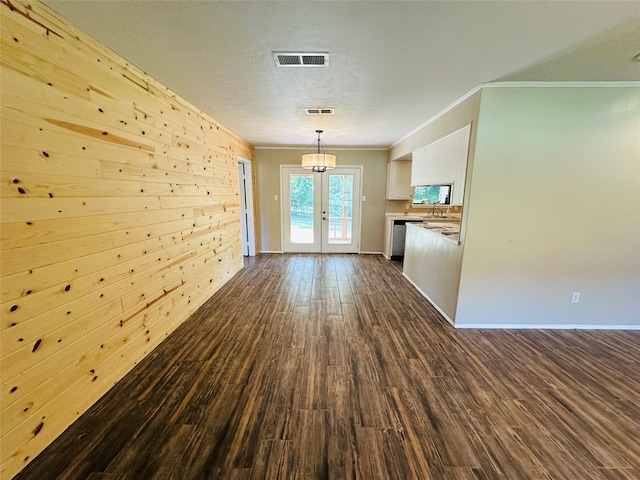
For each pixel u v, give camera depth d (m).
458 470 1.33
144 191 2.15
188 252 2.90
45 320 1.38
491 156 2.43
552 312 2.69
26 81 1.26
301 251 6.12
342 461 1.37
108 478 1.28
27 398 1.31
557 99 2.33
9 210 1.20
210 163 3.42
